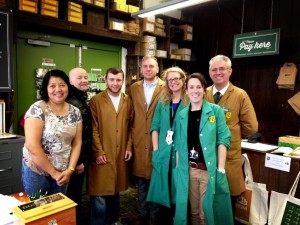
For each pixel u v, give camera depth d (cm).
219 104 218
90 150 228
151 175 231
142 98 246
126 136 245
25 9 279
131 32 399
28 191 175
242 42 378
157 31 441
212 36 487
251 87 449
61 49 351
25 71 317
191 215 205
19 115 313
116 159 234
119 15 392
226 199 192
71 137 177
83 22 347
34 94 327
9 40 258
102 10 361
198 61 511
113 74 226
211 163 186
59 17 321
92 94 388
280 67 412
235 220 243
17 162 246
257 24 431
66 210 120
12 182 244
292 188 212
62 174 172
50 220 115
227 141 191
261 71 435
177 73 215
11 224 121
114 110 232
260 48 359
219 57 215
